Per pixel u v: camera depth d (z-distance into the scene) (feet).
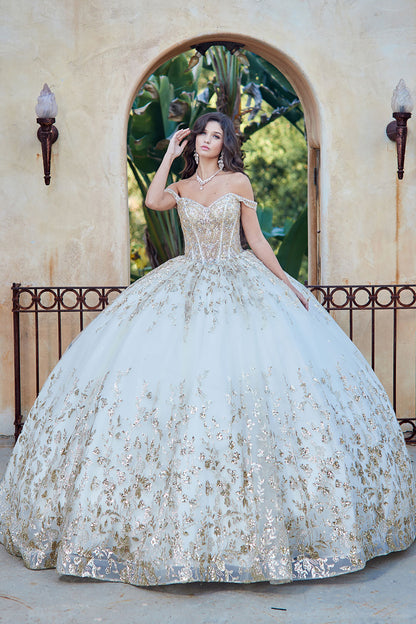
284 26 16.72
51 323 16.98
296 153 45.88
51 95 15.51
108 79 16.60
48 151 15.81
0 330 16.92
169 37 16.56
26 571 9.41
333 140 16.98
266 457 8.79
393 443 10.21
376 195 17.13
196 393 9.07
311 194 18.19
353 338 17.33
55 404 10.19
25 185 16.66
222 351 9.40
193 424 8.88
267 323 9.79
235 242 10.98
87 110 16.61
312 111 17.52
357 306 16.31
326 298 16.28
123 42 16.55
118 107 16.65
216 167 10.94
